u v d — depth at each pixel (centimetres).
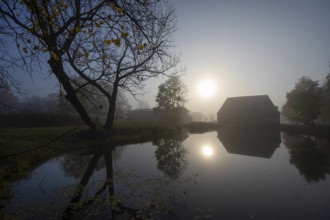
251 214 557
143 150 1561
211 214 556
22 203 625
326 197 671
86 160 1215
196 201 636
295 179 850
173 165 1098
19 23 370
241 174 921
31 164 1078
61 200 648
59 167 1062
